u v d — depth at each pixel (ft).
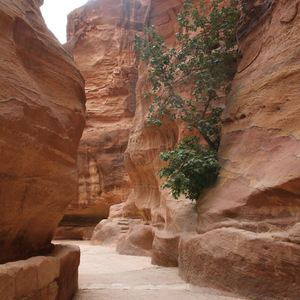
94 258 31.99
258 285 13.37
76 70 16.06
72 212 69.26
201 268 17.03
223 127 23.00
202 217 19.53
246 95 20.56
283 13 19.07
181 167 21.58
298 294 11.86
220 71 25.62
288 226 14.07
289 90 17.11
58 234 67.62
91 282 18.86
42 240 14.14
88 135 69.82
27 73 12.39
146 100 39.93
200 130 24.29
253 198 16.05
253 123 19.02
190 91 30.17
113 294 15.40
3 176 10.09
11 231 11.39
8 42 11.44
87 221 72.74
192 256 18.16
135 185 42.88
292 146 15.49
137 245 35.14
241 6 24.81
